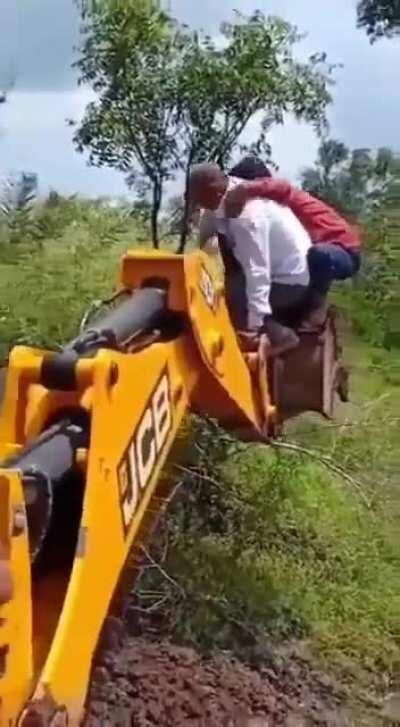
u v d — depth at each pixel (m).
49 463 3.07
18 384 3.31
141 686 4.59
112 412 3.31
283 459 5.95
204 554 5.38
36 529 2.94
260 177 5.57
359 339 11.29
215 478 5.67
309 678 4.97
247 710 4.63
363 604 5.54
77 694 2.89
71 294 7.31
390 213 13.68
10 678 2.65
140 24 9.14
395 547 6.21
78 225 9.35
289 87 9.28
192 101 9.23
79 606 2.94
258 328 4.88
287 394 5.24
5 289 7.35
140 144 9.41
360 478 6.56
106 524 3.17
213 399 4.41
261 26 9.23
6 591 2.60
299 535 5.94
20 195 9.74
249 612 5.24
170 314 4.13
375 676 5.09
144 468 3.54
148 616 5.07
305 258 5.17
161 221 9.70
